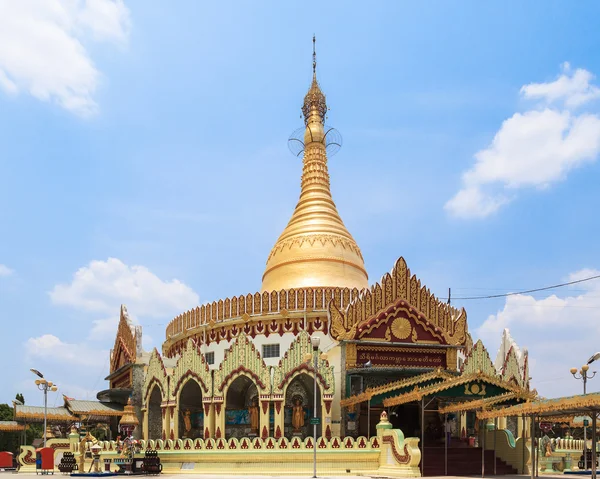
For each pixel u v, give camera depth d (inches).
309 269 2230.6
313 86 2691.9
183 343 2333.9
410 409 1929.1
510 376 2281.0
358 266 2313.0
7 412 2957.7
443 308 1980.8
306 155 2588.6
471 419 1925.4
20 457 1966.0
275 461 1624.0
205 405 1857.8
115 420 2325.3
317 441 1616.6
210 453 1675.7
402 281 1951.3
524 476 1535.4
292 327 2027.6
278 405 1782.7
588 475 1782.7
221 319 2127.2
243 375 1824.6
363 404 1844.2
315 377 1503.4
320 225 2361.0
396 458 1544.0
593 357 1644.9
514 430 2198.6
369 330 1881.2
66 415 2159.2
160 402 2134.6
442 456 1617.9
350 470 1592.0
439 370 1657.2
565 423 2445.9
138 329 2417.6
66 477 1620.3
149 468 1632.6
